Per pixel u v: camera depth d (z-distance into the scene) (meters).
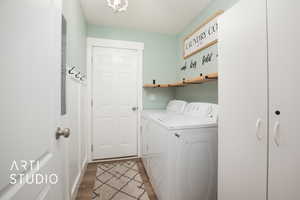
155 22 2.39
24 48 0.50
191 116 1.80
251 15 0.81
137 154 2.74
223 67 1.03
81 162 1.95
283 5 0.66
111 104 2.62
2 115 0.40
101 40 2.48
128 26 2.54
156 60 2.78
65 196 1.24
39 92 0.60
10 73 0.43
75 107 1.64
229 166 0.98
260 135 0.77
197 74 2.13
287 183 0.65
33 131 0.55
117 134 2.65
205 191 1.32
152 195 1.62
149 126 1.88
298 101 0.62
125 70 2.67
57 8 0.79
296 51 0.62
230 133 0.97
